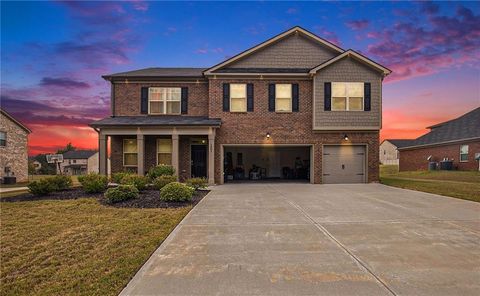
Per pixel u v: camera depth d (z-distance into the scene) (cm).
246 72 1519
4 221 649
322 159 1521
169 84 1597
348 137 1516
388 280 335
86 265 392
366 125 1497
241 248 453
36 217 689
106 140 1438
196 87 1602
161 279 343
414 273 355
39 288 329
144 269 373
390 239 497
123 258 414
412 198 960
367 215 691
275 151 1934
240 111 1523
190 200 889
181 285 327
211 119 1512
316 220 640
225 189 1246
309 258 407
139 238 512
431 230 554
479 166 1962
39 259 420
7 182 2038
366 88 1495
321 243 476
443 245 464
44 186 1020
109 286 327
